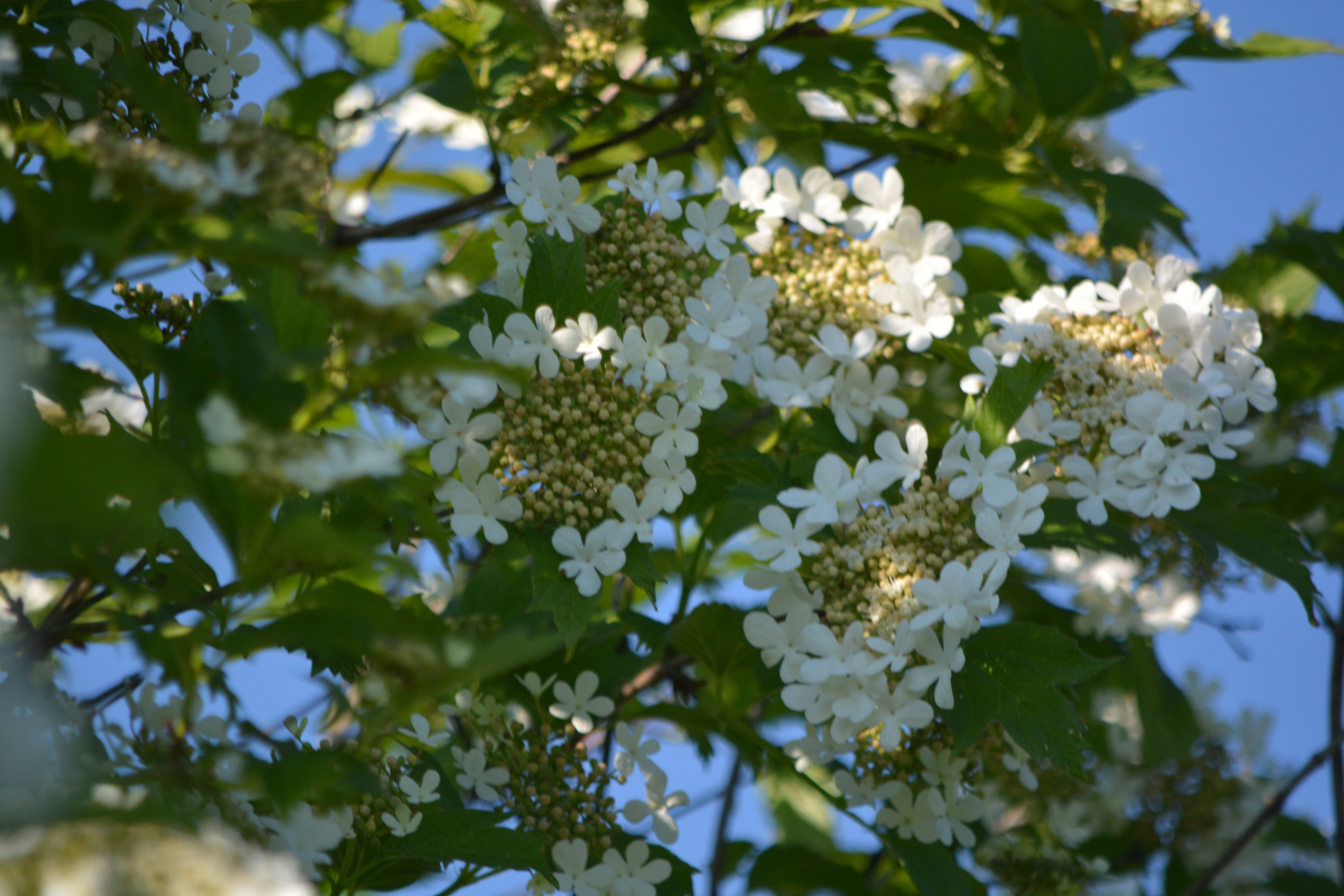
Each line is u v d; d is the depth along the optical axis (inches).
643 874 36.2
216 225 30.7
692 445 35.6
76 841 30.1
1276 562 37.4
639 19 41.1
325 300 31.0
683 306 37.0
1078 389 37.2
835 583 36.1
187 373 31.6
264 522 31.4
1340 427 41.6
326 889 35.5
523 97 40.4
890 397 38.3
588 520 35.5
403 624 31.6
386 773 34.9
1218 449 36.8
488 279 41.0
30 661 32.1
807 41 41.6
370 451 31.2
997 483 35.7
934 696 36.1
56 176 31.1
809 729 37.0
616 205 37.4
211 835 30.8
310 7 41.5
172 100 31.8
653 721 40.8
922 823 36.9
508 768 36.8
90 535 30.7
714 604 38.1
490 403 35.5
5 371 28.0
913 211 38.6
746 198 38.9
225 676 31.8
